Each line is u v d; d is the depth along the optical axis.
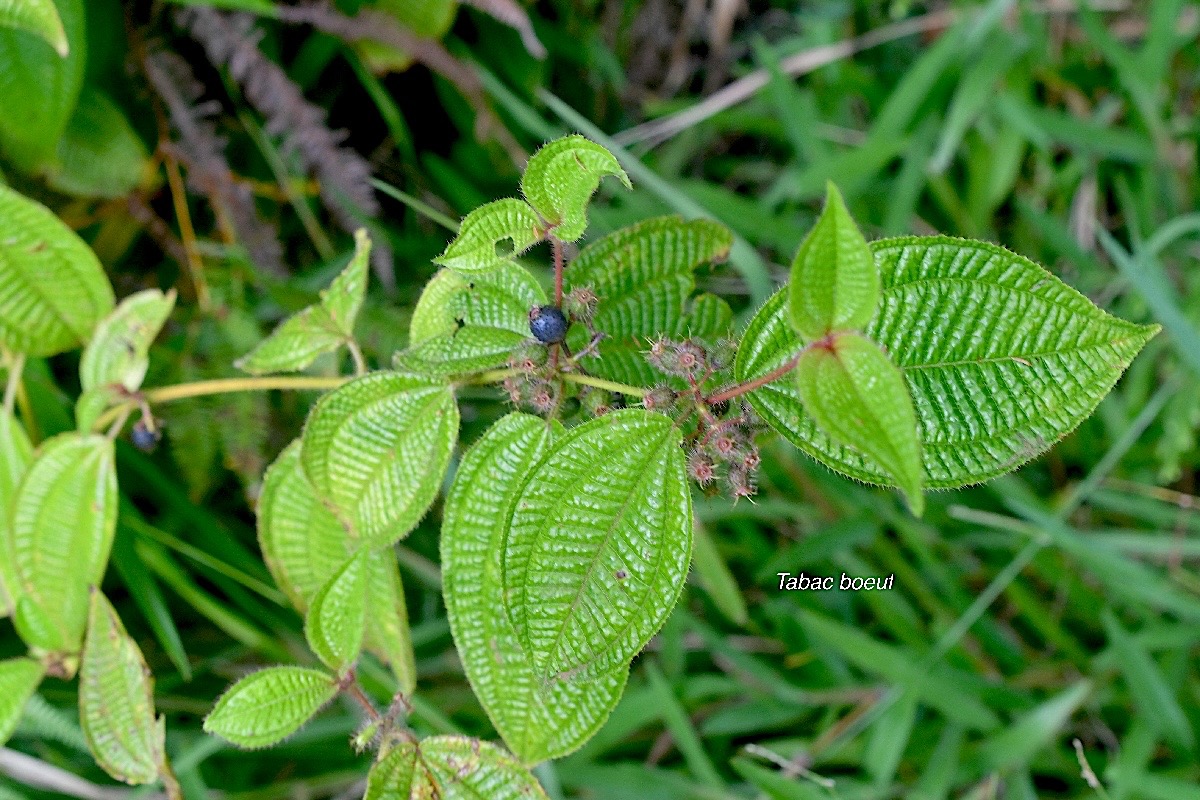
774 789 0.82
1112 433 0.99
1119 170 1.09
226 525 0.89
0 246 0.71
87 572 0.72
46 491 0.72
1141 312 0.99
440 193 0.98
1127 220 1.04
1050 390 0.63
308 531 0.72
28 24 0.66
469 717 0.89
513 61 0.97
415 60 0.91
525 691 0.65
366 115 0.95
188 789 0.81
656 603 0.62
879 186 1.08
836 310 0.59
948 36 1.02
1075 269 1.05
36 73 0.76
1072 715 0.93
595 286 0.69
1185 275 1.05
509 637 0.65
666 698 0.84
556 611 0.62
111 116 0.82
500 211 0.62
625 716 0.85
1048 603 0.99
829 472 0.95
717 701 0.94
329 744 0.85
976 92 1.01
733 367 0.64
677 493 0.62
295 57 0.89
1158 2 1.02
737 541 0.99
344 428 0.67
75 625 0.72
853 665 0.95
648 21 1.08
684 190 1.00
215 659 0.87
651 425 0.63
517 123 1.00
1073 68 1.10
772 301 0.63
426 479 0.68
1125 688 0.92
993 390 0.63
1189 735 0.86
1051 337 0.63
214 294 0.84
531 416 0.66
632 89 1.10
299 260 0.95
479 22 0.95
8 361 0.73
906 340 0.63
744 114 1.06
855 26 1.15
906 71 1.13
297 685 0.67
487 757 0.67
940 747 0.88
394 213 0.97
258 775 0.86
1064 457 1.02
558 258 0.65
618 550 0.62
